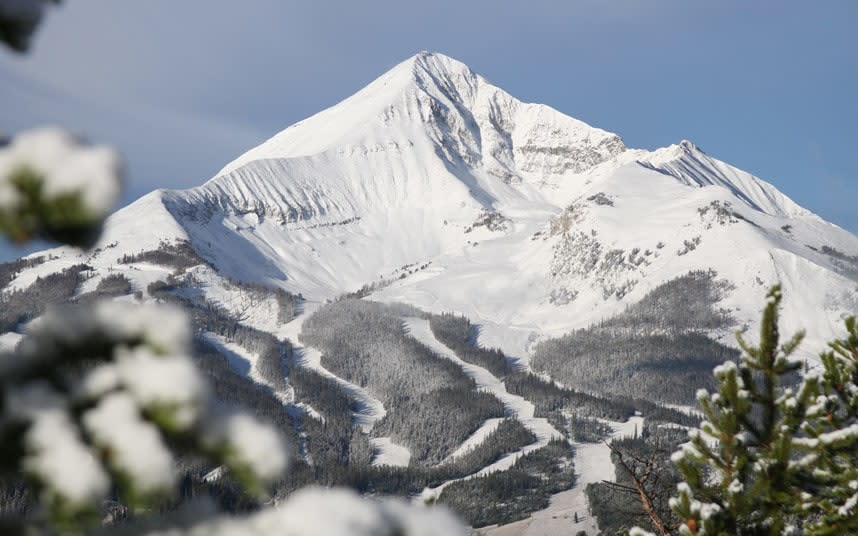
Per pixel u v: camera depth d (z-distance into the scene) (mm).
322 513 2258
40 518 2145
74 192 1922
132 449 2090
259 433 2283
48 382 2303
